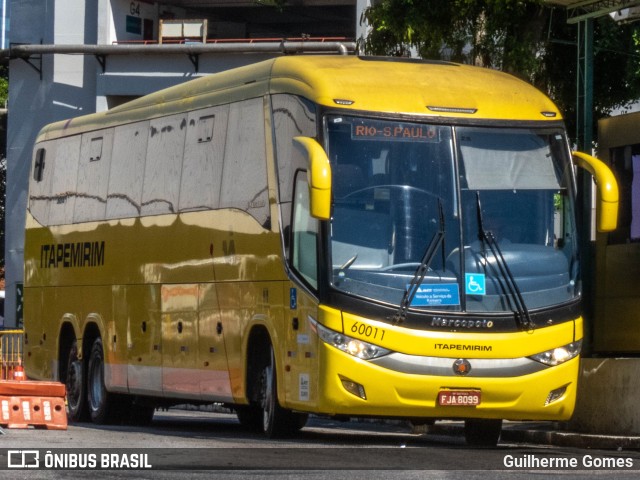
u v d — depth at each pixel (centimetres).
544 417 3017
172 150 3872
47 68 10494
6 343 6381
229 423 4647
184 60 9862
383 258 2938
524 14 4441
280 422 3212
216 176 3553
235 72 3525
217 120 3578
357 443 3253
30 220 4991
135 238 4084
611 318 3756
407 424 4512
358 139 2984
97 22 10412
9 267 10744
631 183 3750
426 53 4541
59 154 4784
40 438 3212
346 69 3127
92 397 4438
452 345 2922
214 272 3528
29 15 10788
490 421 3331
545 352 2998
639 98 4662
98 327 4350
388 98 3039
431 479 2233
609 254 3762
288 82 3173
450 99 3083
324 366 2902
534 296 3005
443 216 2986
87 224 4475
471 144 3052
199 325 3616
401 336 2900
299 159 3062
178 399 4038
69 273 4606
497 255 2998
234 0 11119
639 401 3409
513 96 3158
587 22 3828
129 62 10012
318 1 11125
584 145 3816
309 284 2977
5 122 11844
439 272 2956
